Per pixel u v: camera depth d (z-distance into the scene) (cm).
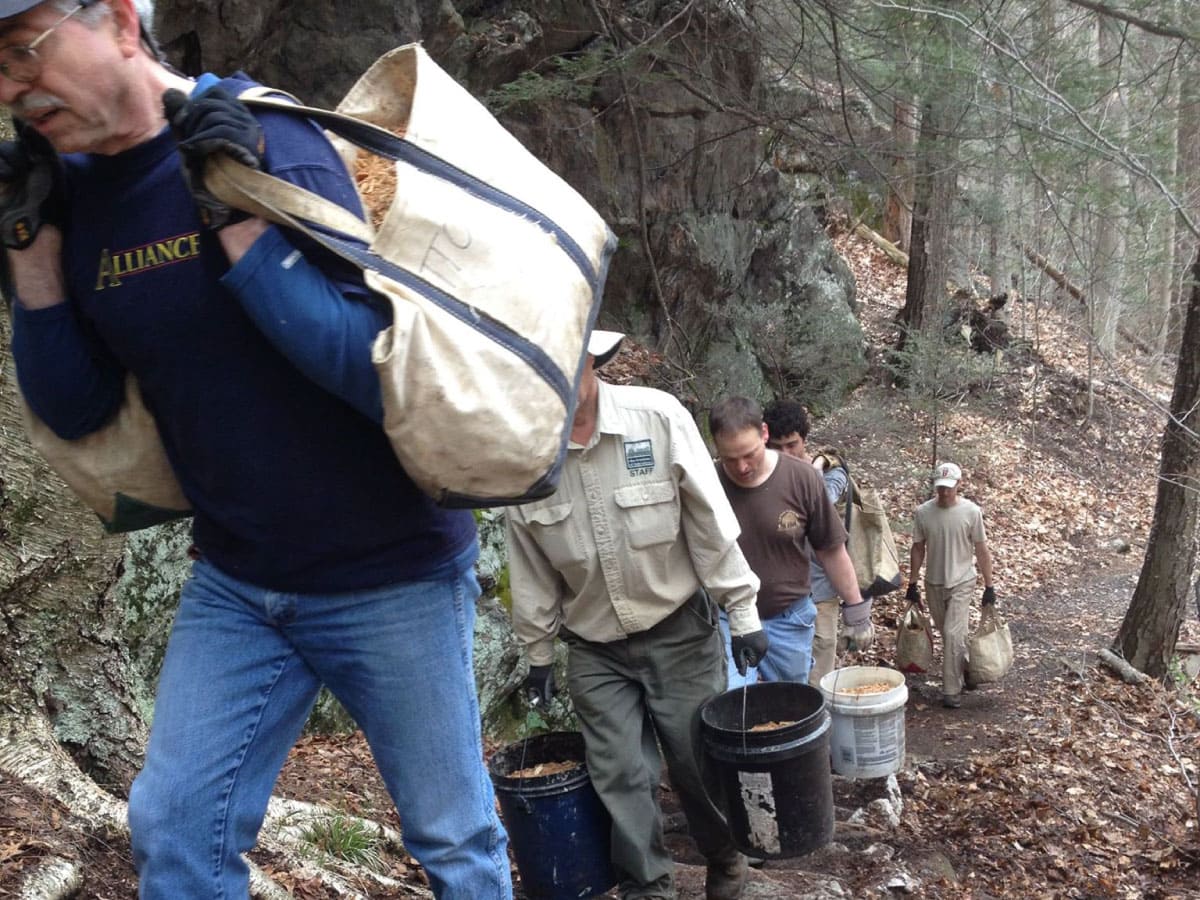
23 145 165
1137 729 874
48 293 172
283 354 160
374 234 162
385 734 197
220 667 189
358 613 188
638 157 1075
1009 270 1766
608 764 368
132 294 166
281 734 197
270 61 755
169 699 188
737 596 373
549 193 182
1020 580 1299
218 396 171
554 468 170
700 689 381
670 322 1124
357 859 390
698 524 364
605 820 377
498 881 207
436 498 170
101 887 285
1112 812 699
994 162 905
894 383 1617
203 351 168
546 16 994
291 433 174
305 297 153
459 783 201
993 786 716
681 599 373
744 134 1367
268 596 188
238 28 692
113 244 166
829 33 989
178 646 193
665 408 365
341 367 155
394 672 192
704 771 378
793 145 1192
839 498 686
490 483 166
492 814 208
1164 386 2097
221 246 160
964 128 875
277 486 177
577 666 379
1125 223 869
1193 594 1209
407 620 191
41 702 330
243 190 150
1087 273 891
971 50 790
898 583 708
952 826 641
